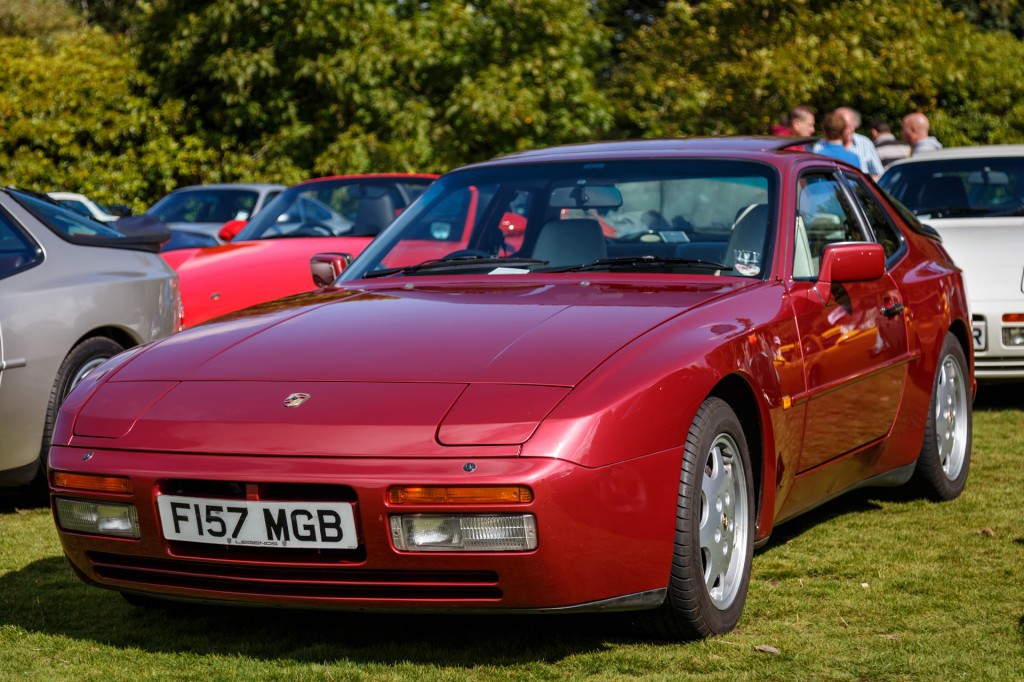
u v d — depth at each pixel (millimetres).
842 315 4312
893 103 19297
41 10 29172
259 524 3119
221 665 3342
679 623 3381
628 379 3205
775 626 3605
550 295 3859
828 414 4168
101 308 5648
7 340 5227
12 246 5504
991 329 7441
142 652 3479
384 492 3018
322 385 3283
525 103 18062
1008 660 3283
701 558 3416
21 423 5301
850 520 4992
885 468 4805
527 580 3027
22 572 4402
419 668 3283
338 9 18688
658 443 3209
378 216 8680
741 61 17766
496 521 2996
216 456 3160
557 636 3525
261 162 18719
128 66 19406
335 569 3107
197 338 3770
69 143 18641
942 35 19750
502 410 3088
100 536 3340
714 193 4398
